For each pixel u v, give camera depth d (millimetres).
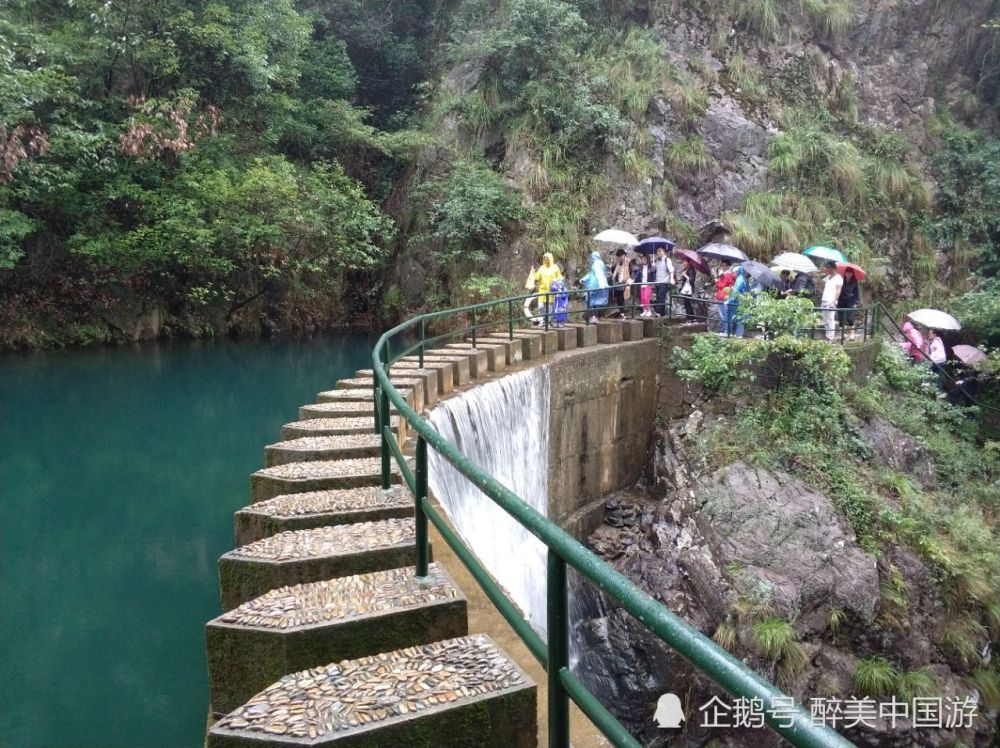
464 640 2781
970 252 20516
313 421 6543
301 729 2246
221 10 17594
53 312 17234
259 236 18078
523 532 9930
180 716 4996
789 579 10727
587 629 11188
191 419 12375
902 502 12039
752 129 19922
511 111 19969
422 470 3193
